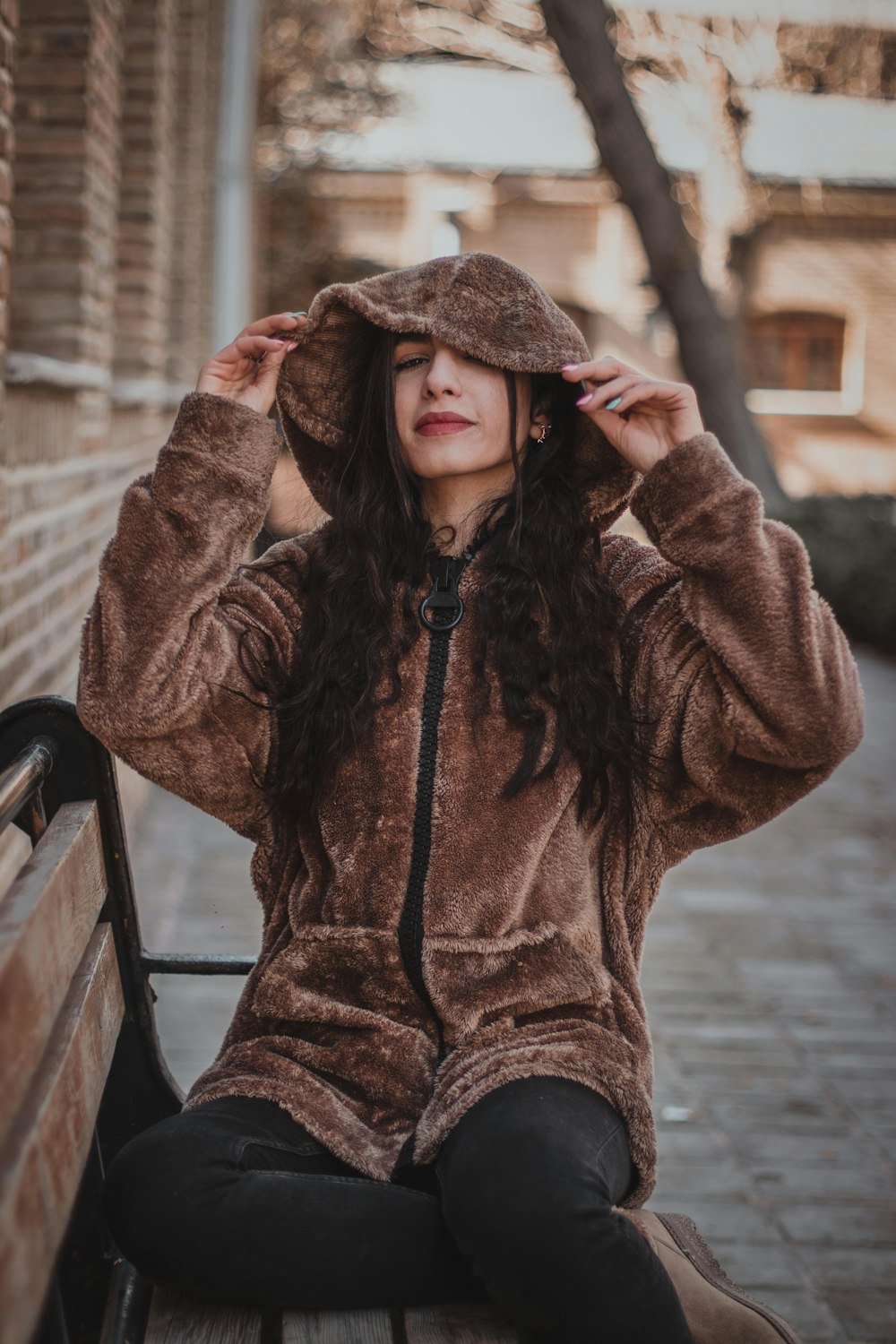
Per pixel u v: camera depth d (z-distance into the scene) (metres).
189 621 1.76
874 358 22.44
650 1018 4.00
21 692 3.31
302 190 17.75
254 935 4.52
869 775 7.56
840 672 1.73
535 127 21.81
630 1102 1.66
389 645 1.83
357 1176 1.69
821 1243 2.83
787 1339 1.61
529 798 1.77
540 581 1.84
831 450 22.59
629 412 1.85
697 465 1.77
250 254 11.55
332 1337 1.54
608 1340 1.45
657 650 1.83
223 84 9.38
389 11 16.38
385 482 1.92
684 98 16.47
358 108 17.20
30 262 4.29
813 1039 3.88
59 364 3.71
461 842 1.75
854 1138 3.31
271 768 1.85
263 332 1.88
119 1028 1.80
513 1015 1.73
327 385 2.01
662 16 15.59
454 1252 1.60
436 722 1.79
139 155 5.87
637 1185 1.70
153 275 6.12
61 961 1.45
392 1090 1.71
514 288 1.86
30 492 3.47
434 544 1.91
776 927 4.89
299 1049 1.75
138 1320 1.65
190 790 1.82
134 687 1.72
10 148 2.73
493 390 1.88
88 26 4.18
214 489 1.78
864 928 4.92
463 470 1.88
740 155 17.45
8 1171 1.08
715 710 1.76
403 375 1.91
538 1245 1.45
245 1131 1.63
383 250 21.91
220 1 9.28
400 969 1.74
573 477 1.99
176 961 1.92
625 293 21.91
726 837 1.87
